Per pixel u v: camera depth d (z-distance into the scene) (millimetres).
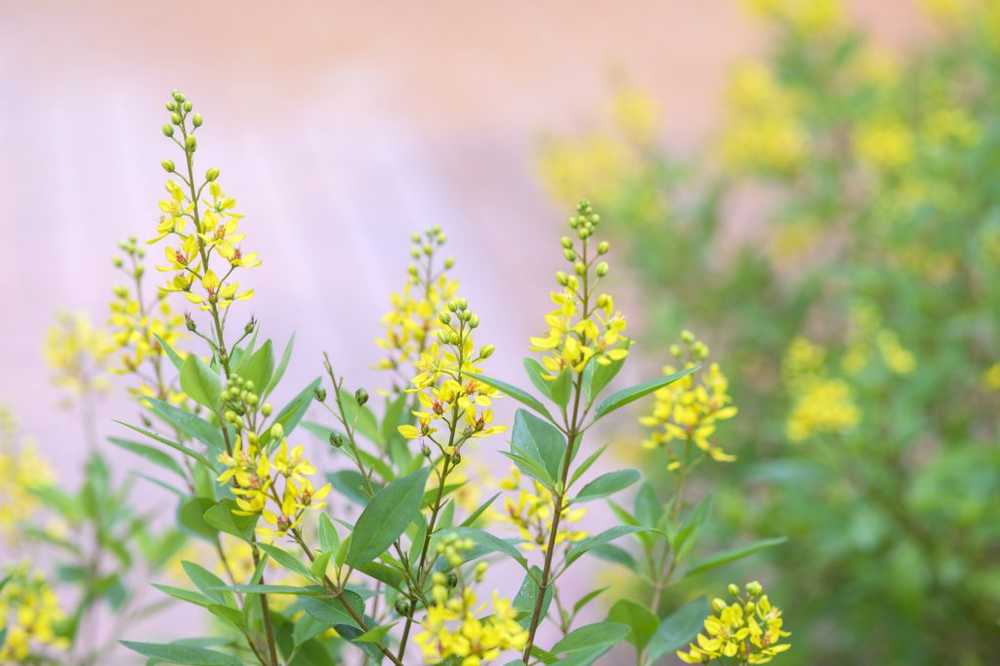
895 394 2367
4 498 1710
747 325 2955
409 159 5578
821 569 2398
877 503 2252
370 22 7023
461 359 1391
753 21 3713
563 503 1402
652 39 6727
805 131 3148
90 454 1696
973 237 2559
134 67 6379
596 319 1381
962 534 2232
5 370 4027
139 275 1496
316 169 5473
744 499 2488
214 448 1412
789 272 3375
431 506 1424
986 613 2248
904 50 3582
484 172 5434
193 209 1393
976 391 2672
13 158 5406
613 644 1381
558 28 6965
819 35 3211
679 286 3084
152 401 1398
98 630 2658
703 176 3660
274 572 1580
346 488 1479
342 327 4305
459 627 1345
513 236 4941
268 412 1386
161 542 1695
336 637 1503
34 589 1550
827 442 2219
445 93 6230
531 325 4379
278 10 7156
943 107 2871
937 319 2592
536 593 1416
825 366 2566
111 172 5309
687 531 1496
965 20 3154
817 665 2547
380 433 1508
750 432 2811
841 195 3072
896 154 2869
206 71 6398
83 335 1675
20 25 6895
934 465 2131
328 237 4941
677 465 1503
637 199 3021
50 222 4902
